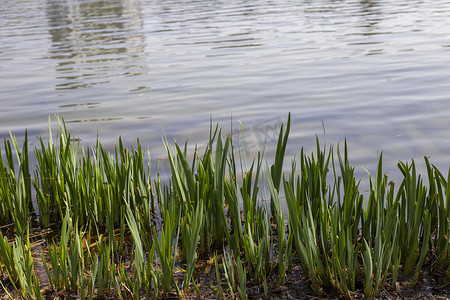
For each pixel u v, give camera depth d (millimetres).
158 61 11781
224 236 3549
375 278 2812
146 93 8609
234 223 3150
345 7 22406
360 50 11828
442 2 22172
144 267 2906
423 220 3277
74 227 3826
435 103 7059
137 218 3625
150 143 5941
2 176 3973
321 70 9820
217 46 13508
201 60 11602
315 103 7402
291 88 8453
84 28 19078
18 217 3854
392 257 3029
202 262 3252
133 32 17391
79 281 2906
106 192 3703
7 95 8992
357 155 5258
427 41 12555
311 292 2898
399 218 3293
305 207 3367
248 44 13555
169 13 23422
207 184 3311
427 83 8289
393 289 2854
